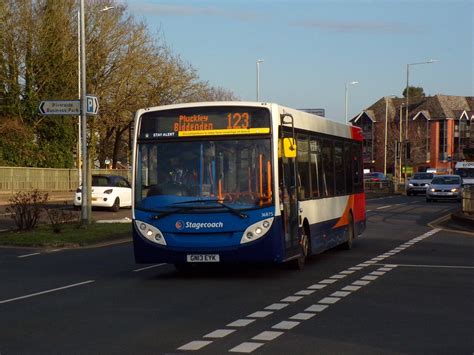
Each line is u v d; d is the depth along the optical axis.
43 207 31.45
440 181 52.72
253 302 12.12
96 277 15.62
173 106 14.89
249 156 14.45
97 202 39.16
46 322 10.57
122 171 68.44
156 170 14.73
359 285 13.98
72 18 59.28
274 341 9.13
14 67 57.28
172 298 12.65
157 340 9.25
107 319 10.73
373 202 51.66
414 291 13.22
